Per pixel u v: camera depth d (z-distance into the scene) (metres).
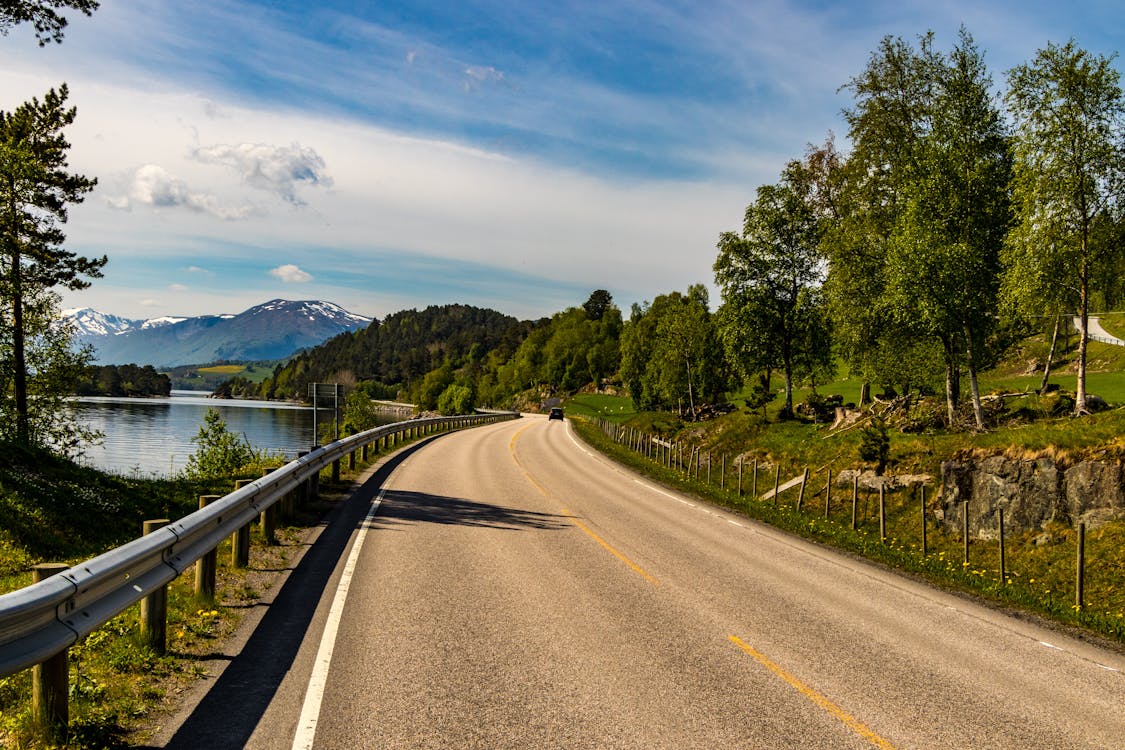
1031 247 21.47
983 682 6.45
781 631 7.71
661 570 10.43
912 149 27.12
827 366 42.72
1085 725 5.55
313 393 18.33
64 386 28.45
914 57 27.94
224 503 8.06
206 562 7.72
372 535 12.08
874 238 29.59
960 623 8.62
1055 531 15.84
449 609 7.89
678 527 14.70
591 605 8.30
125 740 4.57
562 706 5.38
